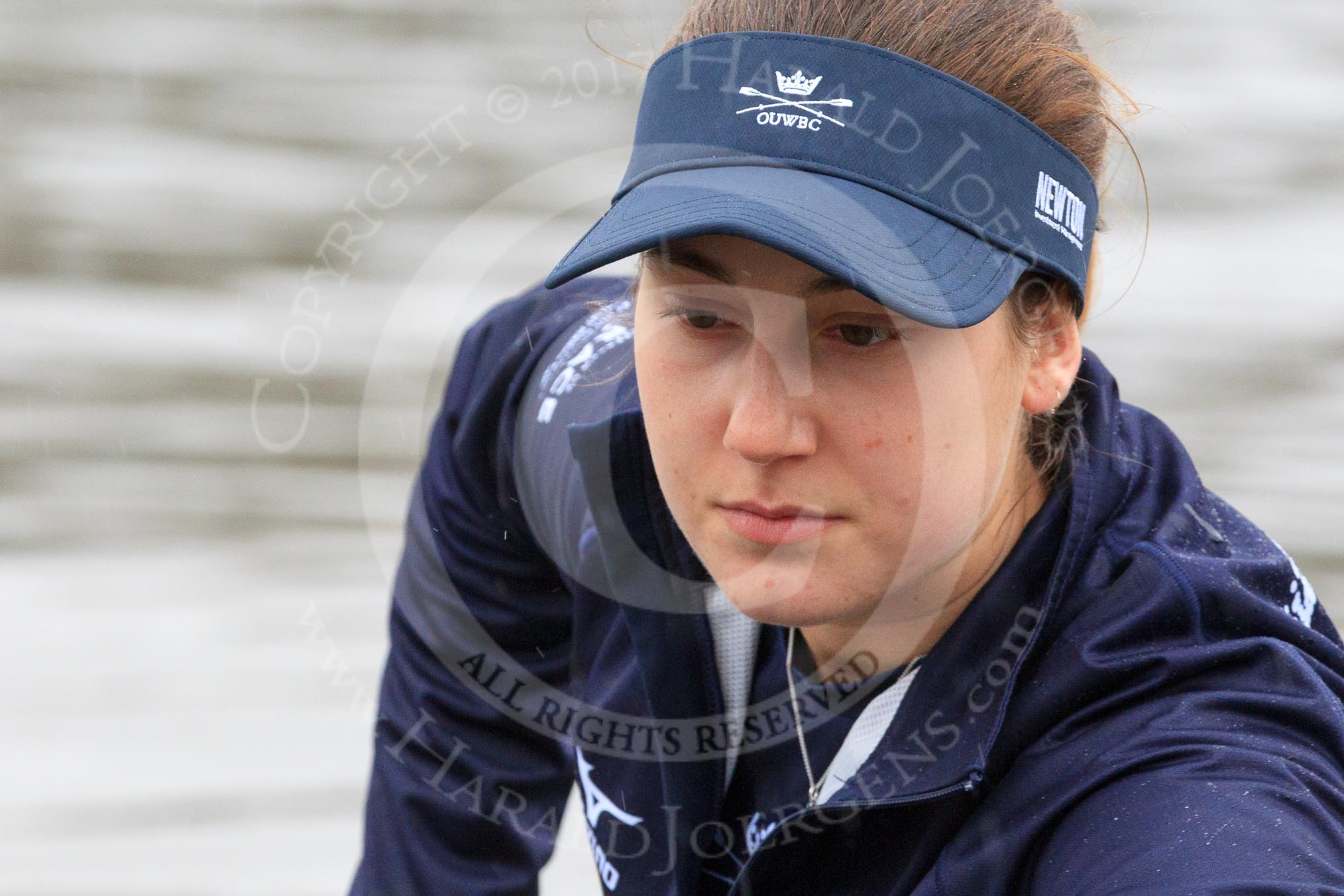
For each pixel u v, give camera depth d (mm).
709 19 4969
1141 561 4859
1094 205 5109
